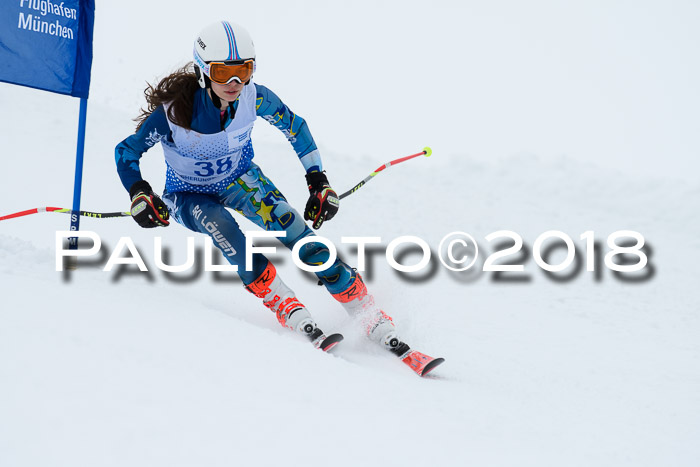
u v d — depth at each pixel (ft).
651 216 94.99
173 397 27.20
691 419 41.57
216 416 26.68
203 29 39.63
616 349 55.31
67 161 88.22
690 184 98.68
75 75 46.96
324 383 32.89
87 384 26.40
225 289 54.34
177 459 23.41
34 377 25.90
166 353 30.99
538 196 100.48
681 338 58.85
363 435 28.14
